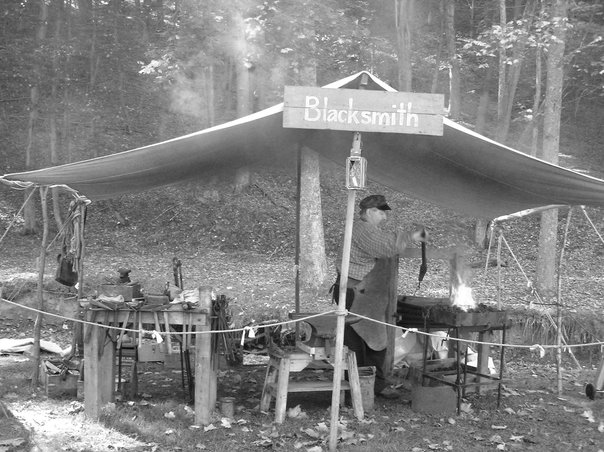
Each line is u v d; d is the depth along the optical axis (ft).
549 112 41.39
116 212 60.13
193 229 58.44
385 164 24.76
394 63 73.36
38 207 60.95
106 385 20.45
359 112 16.83
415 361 23.85
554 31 41.81
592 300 40.19
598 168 80.38
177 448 17.52
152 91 79.20
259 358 29.78
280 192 65.21
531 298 39.34
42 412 20.22
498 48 51.67
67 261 23.56
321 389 20.68
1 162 66.08
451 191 25.35
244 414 20.67
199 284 41.96
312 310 34.91
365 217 22.58
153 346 25.13
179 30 51.16
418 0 87.30
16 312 35.76
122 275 22.13
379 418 20.79
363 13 69.21
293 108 16.67
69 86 61.31
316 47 44.16
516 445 18.53
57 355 26.99
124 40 71.82
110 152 69.10
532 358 31.58
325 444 18.04
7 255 50.03
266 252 55.57
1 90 71.51
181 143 19.99
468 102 91.71
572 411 22.18
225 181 25.45
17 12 59.06
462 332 23.48
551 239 41.60
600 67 62.23
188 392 23.00
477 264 28.14
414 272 48.19
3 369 25.89
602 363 23.97
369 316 22.70
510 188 23.24
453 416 21.20
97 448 17.26
